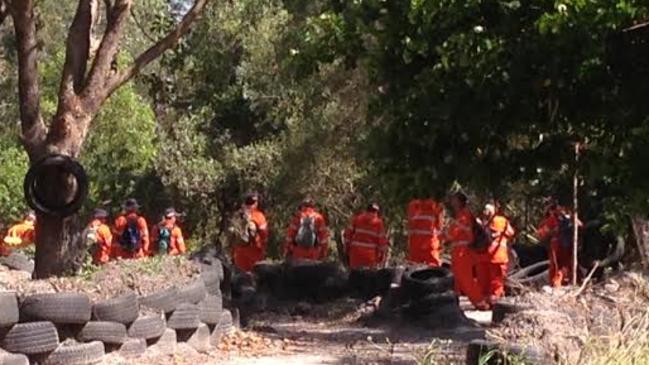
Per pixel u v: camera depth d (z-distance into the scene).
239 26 33.19
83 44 16.12
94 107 16.09
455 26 8.12
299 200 33.81
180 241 26.59
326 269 19.80
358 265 23.72
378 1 8.55
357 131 31.30
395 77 8.51
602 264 19.22
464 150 8.48
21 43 15.77
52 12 39.25
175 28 16.77
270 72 34.16
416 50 8.20
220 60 33.19
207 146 38.03
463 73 8.08
